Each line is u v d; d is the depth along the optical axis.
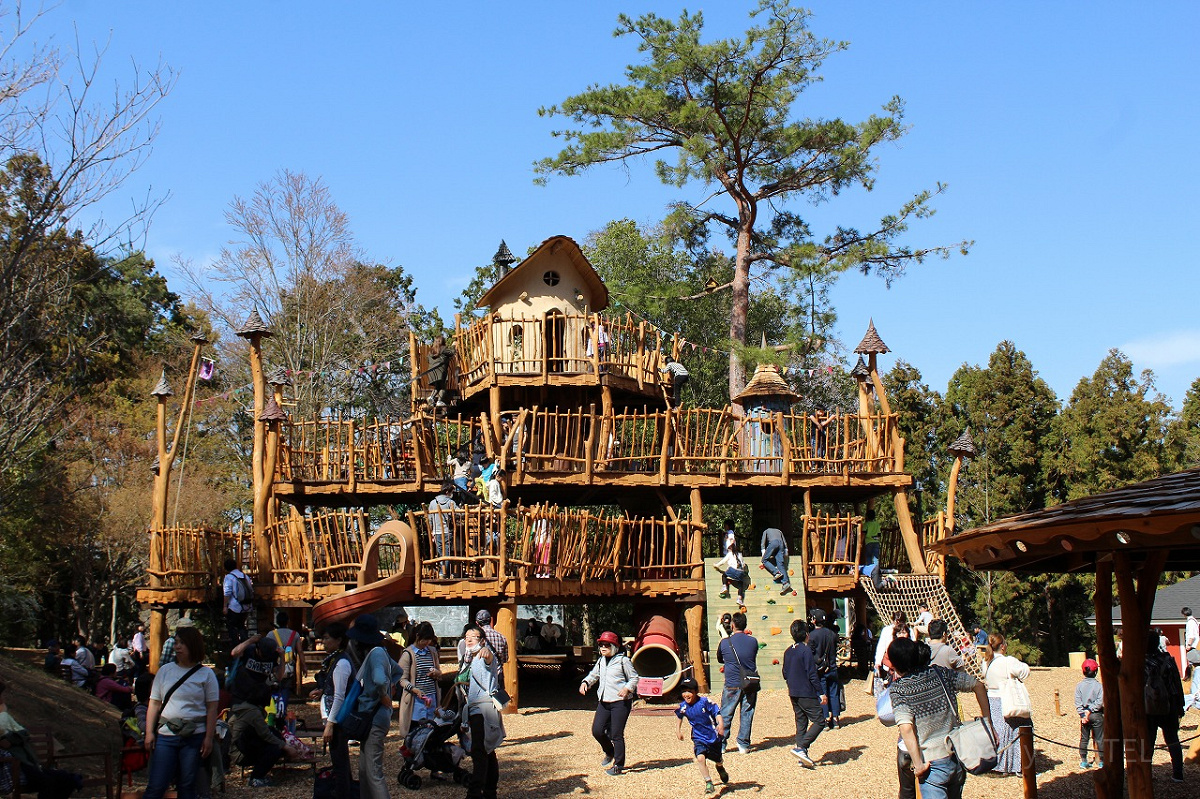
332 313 39.06
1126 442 34.28
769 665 19.84
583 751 13.53
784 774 11.77
